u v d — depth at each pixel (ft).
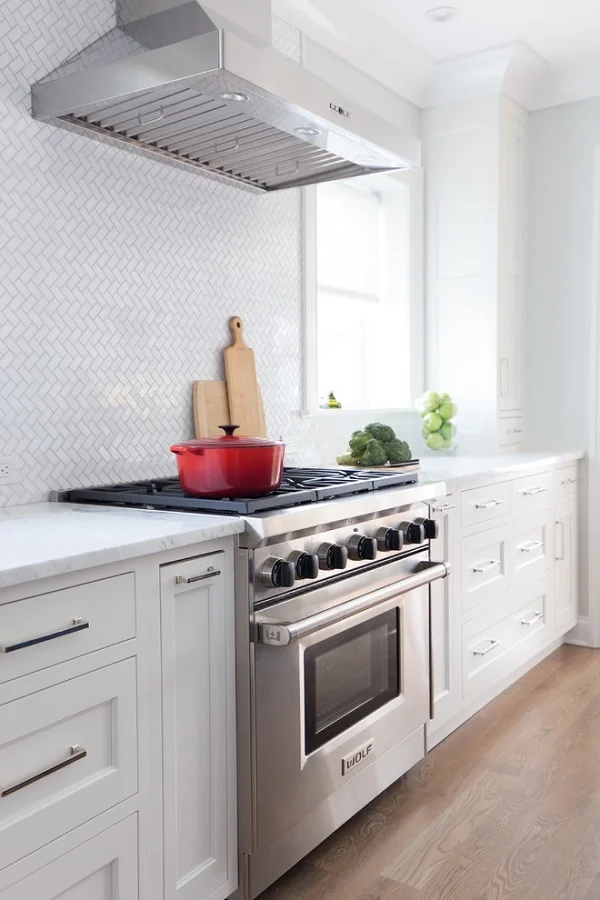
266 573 5.78
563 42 10.98
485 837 6.87
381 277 12.48
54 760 4.43
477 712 9.75
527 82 12.04
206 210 8.49
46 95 6.51
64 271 6.96
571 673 11.16
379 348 12.53
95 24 7.11
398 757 7.55
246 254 9.09
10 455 6.55
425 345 12.62
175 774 5.28
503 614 10.11
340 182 11.65
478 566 9.43
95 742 4.71
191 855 5.43
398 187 12.13
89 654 4.61
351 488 7.00
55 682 4.39
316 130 6.95
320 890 6.15
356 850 6.70
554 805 7.39
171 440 8.13
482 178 11.93
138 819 4.99
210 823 5.59
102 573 4.68
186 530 5.22
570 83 12.07
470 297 12.14
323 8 9.55
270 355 9.48
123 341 7.56
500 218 11.90
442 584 8.63
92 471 7.28
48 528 5.32
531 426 12.84
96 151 7.21
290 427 9.86
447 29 10.50
